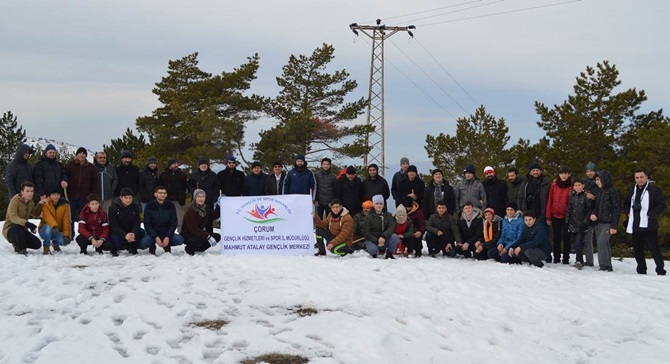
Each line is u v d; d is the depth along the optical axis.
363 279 9.84
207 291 8.76
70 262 11.14
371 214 12.89
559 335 7.33
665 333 7.60
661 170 25.19
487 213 12.77
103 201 14.43
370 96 43.25
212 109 34.38
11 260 11.16
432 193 13.99
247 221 13.23
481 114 33.72
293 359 6.02
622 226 25.86
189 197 25.00
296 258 12.04
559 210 12.98
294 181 14.59
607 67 29.19
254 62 38.50
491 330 7.30
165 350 6.16
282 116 39.09
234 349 6.31
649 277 11.29
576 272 11.79
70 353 5.96
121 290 8.64
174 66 38.94
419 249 13.21
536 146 29.17
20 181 13.05
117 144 39.03
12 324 6.91
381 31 43.97
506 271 11.16
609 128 28.92
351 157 37.78
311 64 39.44
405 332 7.04
